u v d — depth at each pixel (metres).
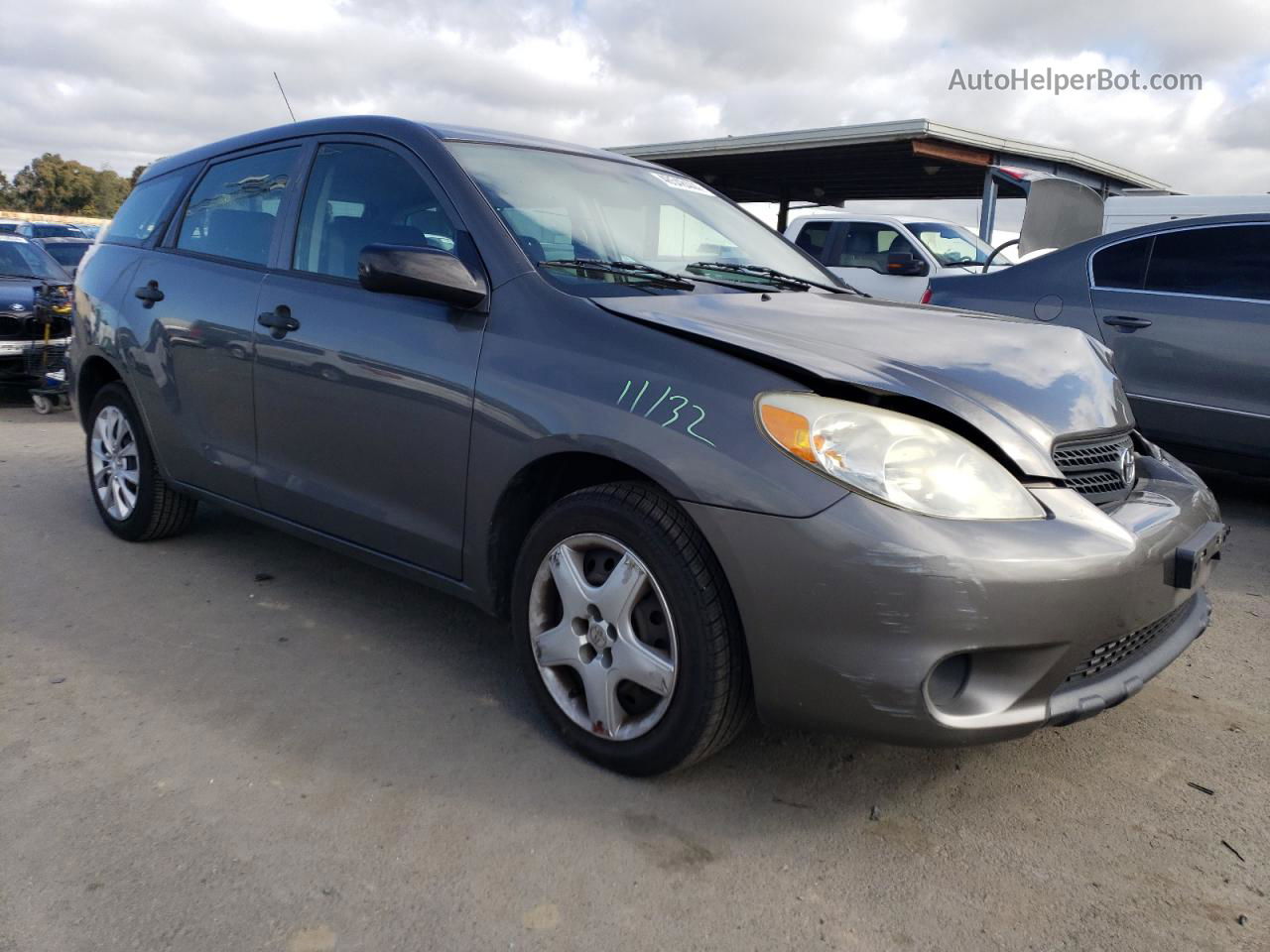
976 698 2.24
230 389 3.67
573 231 3.21
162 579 4.03
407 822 2.40
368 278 2.85
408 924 2.05
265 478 3.59
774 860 2.31
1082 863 2.33
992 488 2.26
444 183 3.15
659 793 2.55
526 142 3.56
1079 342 3.00
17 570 4.11
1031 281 6.09
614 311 2.68
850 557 2.15
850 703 2.21
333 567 4.21
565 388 2.61
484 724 2.89
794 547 2.20
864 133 11.77
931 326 2.93
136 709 2.93
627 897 2.16
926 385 2.41
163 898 2.10
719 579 2.36
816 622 2.21
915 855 2.34
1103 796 2.61
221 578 4.05
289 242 3.59
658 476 2.38
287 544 4.52
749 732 2.88
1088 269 5.90
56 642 3.40
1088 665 2.40
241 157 4.04
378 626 3.60
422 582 3.13
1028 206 8.68
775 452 2.25
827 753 2.79
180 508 4.39
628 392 2.49
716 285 3.20
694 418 2.37
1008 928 2.10
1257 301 5.26
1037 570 2.17
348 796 2.50
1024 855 2.36
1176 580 2.47
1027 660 2.24
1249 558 4.76
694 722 2.40
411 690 3.09
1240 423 5.29
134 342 4.15
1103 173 13.53
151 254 4.27
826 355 2.48
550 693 2.74
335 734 2.81
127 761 2.63
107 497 4.59
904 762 2.76
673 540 2.38
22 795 2.46
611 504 2.51
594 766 2.67
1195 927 2.12
